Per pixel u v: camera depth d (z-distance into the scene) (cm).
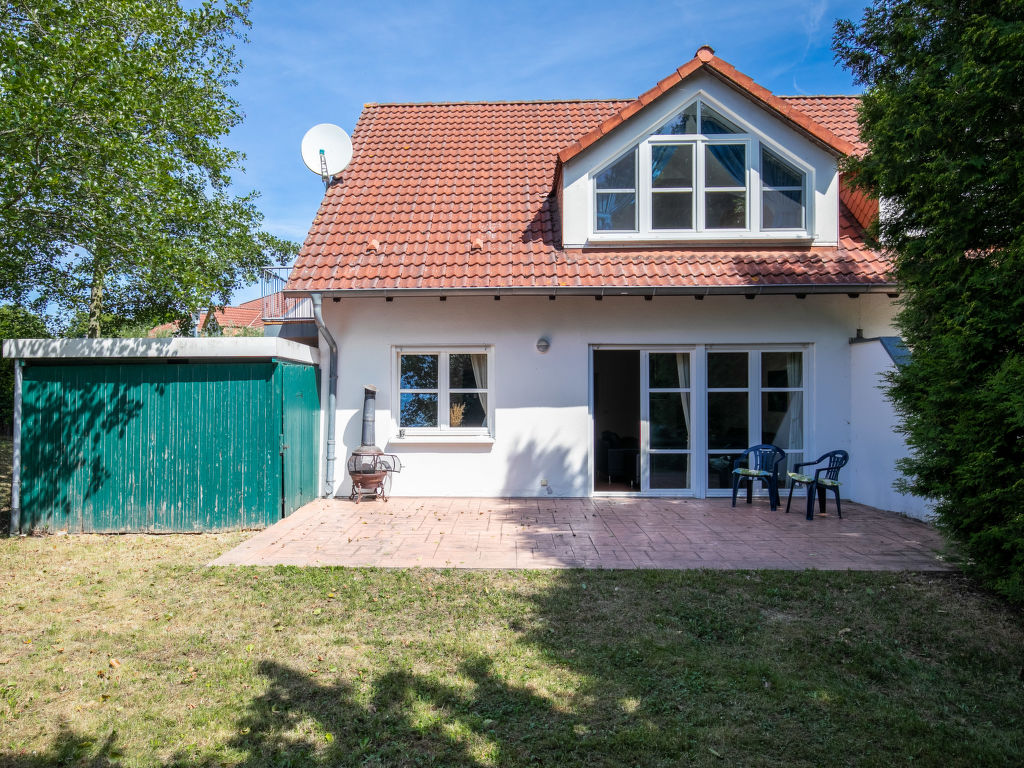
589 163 1061
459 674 423
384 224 1110
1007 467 504
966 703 389
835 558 693
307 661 443
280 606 550
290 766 325
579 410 1055
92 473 859
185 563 687
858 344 1026
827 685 408
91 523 855
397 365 1077
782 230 1061
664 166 1068
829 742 344
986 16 555
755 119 1051
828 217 1051
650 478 1073
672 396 1074
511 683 409
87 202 826
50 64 755
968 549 570
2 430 2231
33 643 475
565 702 387
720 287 955
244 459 865
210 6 1272
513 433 1057
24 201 823
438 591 586
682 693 397
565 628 500
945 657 453
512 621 514
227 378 866
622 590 589
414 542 765
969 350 541
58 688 406
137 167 819
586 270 998
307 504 998
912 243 621
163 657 451
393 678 416
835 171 1049
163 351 852
